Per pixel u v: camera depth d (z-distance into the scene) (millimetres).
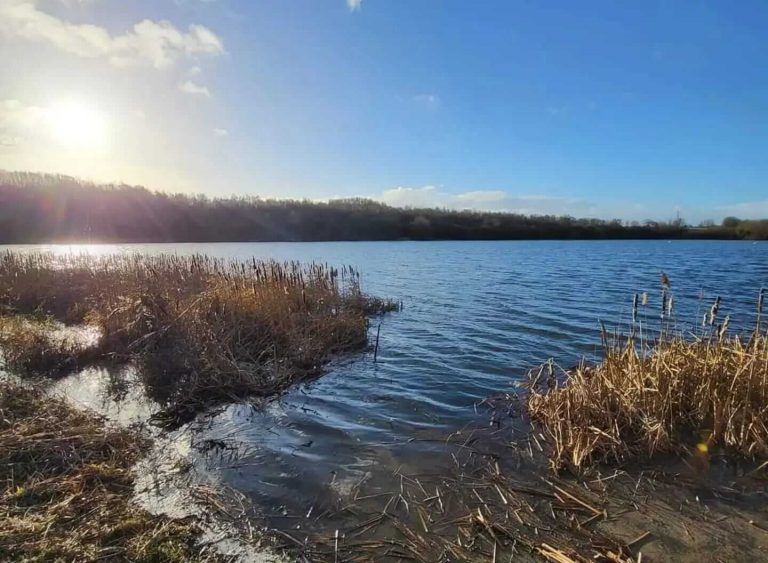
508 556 3680
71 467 4898
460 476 4902
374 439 5848
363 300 14688
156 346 9367
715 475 4742
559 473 4891
